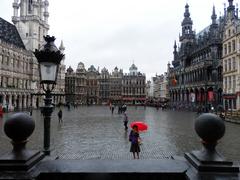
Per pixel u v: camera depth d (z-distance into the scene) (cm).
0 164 480
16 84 8550
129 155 1755
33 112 6869
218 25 8956
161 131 3092
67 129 3194
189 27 11244
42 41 10781
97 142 2252
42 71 1038
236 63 6050
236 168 478
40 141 2258
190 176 461
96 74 18438
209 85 8012
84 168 502
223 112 5669
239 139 2512
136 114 6706
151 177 486
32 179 444
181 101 10500
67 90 16862
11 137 524
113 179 484
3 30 9012
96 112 7494
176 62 12238
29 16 10094
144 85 18525
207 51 8869
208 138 517
